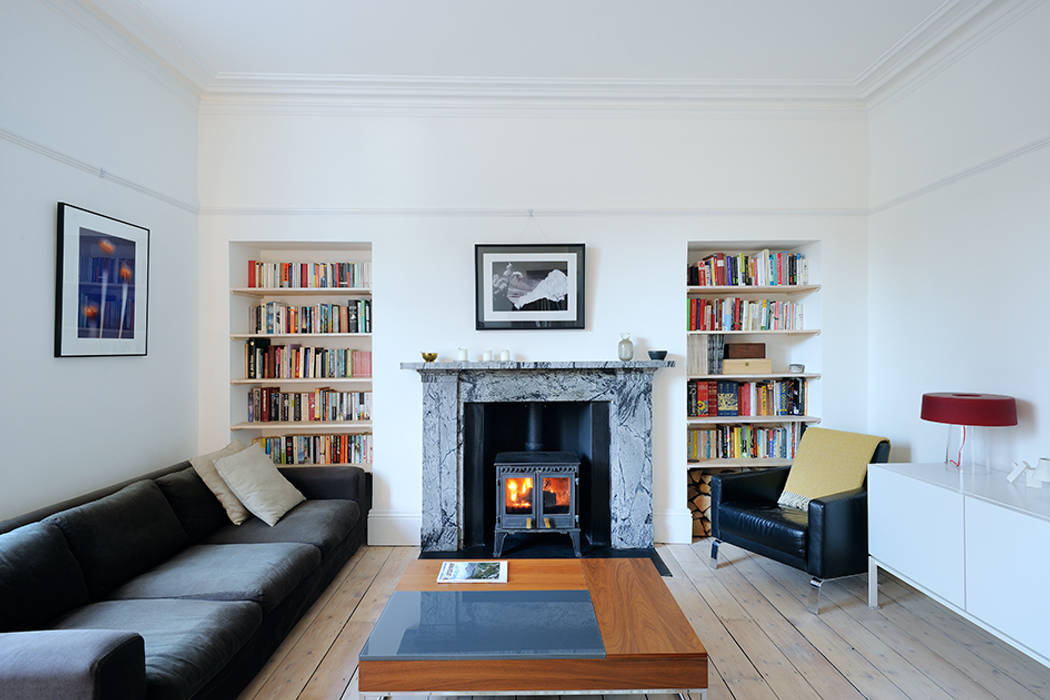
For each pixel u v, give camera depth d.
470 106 3.48
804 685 2.05
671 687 1.67
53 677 1.28
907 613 2.63
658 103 3.51
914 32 2.80
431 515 3.40
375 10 2.62
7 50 2.14
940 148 2.96
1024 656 2.26
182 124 3.27
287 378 3.63
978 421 2.37
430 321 3.49
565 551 3.37
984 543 2.09
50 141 2.34
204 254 3.44
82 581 1.93
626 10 2.63
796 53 3.03
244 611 1.93
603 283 3.52
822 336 3.59
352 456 3.67
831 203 3.57
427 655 1.66
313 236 3.46
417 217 3.49
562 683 1.66
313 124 3.47
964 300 2.82
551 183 3.51
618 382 3.42
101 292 2.61
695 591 2.87
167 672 1.52
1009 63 2.54
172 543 2.40
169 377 3.15
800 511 3.03
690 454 3.73
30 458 2.26
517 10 2.63
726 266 3.69
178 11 2.61
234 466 2.89
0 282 2.12
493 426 3.64
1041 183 2.40
